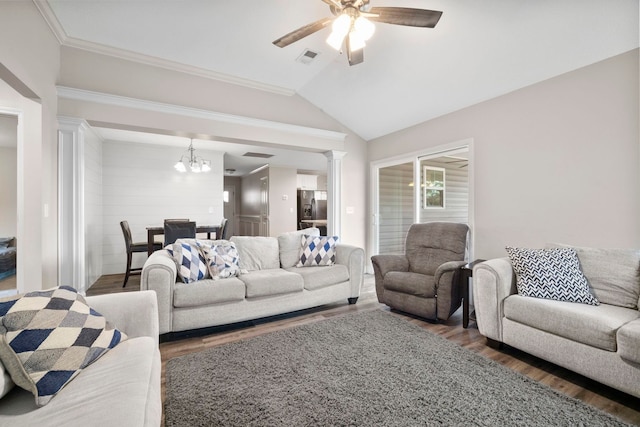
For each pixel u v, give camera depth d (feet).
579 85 8.47
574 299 6.76
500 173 10.43
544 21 7.47
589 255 7.38
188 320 8.07
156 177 18.60
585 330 5.74
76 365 3.65
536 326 6.57
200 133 11.66
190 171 19.60
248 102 12.66
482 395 5.52
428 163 13.67
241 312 8.78
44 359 3.43
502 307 7.31
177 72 11.27
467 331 8.71
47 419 2.90
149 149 18.43
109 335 4.33
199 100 11.63
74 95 9.64
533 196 9.53
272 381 5.96
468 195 11.46
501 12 7.51
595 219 8.20
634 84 7.50
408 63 10.18
